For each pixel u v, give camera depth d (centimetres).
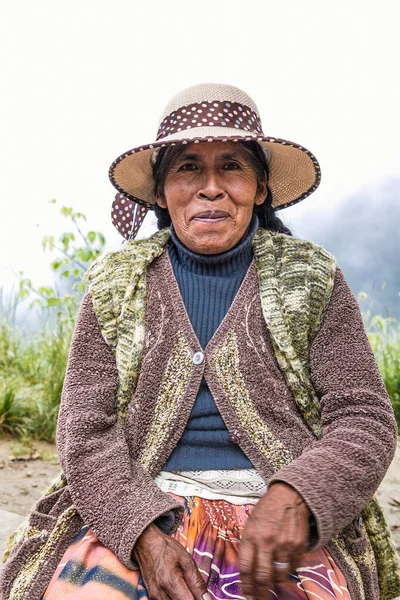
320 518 144
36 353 586
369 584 174
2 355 575
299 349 179
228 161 182
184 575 148
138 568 155
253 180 187
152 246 192
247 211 185
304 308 179
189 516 166
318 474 149
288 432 173
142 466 171
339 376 173
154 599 148
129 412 177
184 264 191
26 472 411
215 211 181
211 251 185
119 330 183
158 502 158
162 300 183
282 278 184
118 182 203
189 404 172
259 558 140
